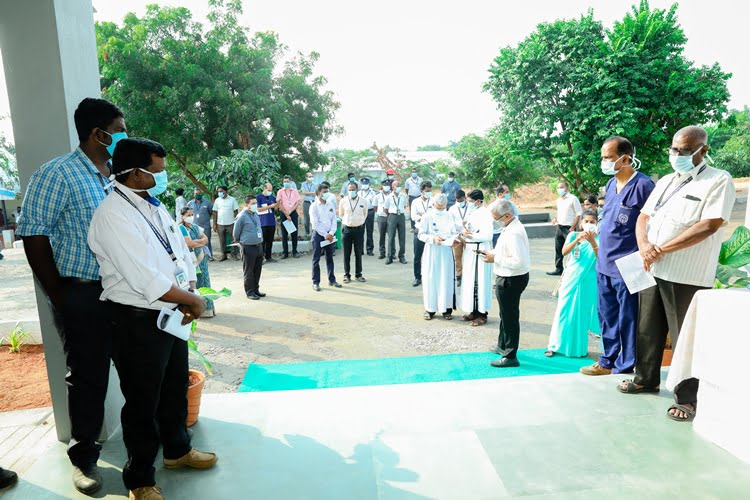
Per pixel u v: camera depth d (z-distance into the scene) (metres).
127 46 14.24
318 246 8.34
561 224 8.91
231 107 15.07
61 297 2.29
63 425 2.81
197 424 2.99
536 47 13.10
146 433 2.20
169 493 2.32
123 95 15.00
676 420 2.96
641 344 3.28
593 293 4.91
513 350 4.72
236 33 15.67
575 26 12.88
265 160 13.94
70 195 2.27
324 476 2.43
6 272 11.39
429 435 2.82
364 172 25.05
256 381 4.55
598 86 12.23
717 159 28.89
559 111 13.12
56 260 2.30
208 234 12.07
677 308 3.07
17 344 5.17
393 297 7.85
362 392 3.44
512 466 2.49
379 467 2.50
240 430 2.91
